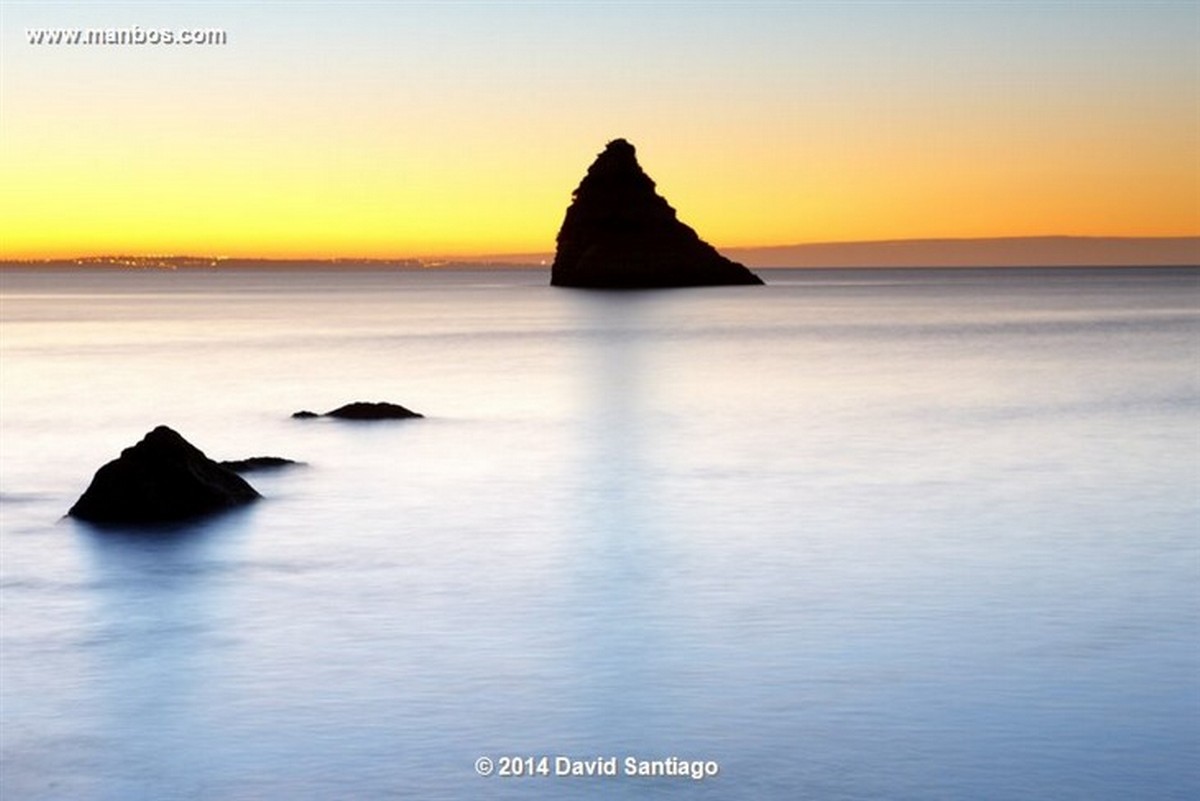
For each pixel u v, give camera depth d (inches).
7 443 1487.5
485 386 2133.4
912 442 1405.0
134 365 2645.2
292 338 3587.6
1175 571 769.6
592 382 2187.5
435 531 912.9
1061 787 445.1
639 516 971.3
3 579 764.0
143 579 762.2
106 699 542.0
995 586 731.4
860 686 550.6
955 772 458.9
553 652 605.0
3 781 458.9
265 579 760.3
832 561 804.0
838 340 3334.2
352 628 650.2
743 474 1183.6
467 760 473.4
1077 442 1395.2
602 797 442.0
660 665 582.9
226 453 1365.7
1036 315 4761.3
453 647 614.5
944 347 3036.4
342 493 1075.9
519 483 1133.7
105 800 442.6
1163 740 486.3
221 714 522.0
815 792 444.5
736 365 2536.9
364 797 442.0
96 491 962.1
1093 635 627.5
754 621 657.6
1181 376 2212.1
